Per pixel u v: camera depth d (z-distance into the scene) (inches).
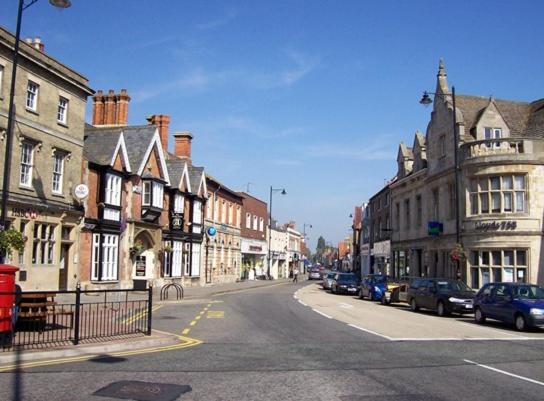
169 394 298.5
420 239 1459.2
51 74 963.3
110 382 326.0
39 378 334.3
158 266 1401.3
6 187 664.4
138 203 1299.2
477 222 1115.9
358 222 3336.6
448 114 1282.0
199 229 1720.0
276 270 3203.7
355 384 331.0
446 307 874.8
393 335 584.7
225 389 312.7
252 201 2450.8
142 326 602.2
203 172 1729.8
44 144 947.3
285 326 653.9
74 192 1034.7
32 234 911.0
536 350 487.5
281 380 339.0
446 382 340.8
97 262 1128.8
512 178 1085.1
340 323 700.7
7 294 426.6
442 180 1296.8
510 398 300.7
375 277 1318.9
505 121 1216.2
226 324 668.1
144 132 1386.6
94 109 1471.5
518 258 1069.8
